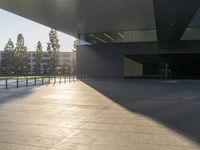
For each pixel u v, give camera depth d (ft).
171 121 26.99
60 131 22.53
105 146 18.34
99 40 140.46
